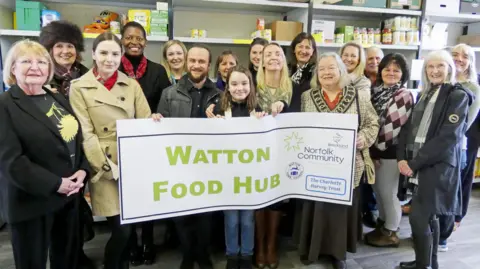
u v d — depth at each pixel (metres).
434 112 2.01
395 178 2.52
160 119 1.85
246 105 2.09
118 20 3.26
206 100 2.19
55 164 1.52
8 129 1.40
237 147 2.00
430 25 3.98
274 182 2.14
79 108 1.73
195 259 2.32
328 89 2.17
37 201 1.49
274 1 3.34
